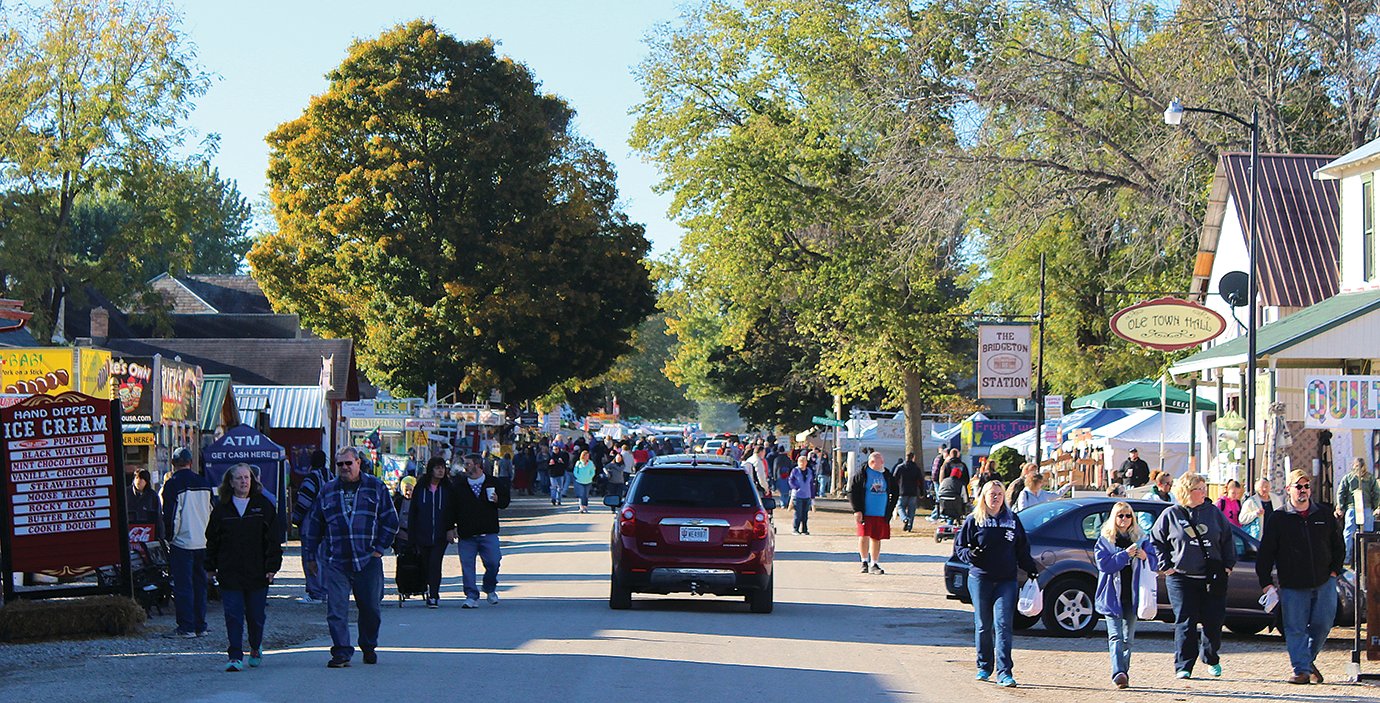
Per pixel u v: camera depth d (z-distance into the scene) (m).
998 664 13.48
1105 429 36.59
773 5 46.66
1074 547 17.84
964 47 40.25
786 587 23.72
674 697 11.98
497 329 63.09
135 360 23.69
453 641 15.72
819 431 69.31
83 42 50.12
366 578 13.59
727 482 19.23
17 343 28.06
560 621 17.92
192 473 16.98
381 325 63.00
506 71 64.56
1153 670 14.88
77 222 95.88
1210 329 27.86
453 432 51.97
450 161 62.66
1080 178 36.03
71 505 16.67
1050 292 43.69
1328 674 14.74
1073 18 35.53
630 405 141.00
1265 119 34.59
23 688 12.23
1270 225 31.02
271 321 67.69
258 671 13.25
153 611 19.20
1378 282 27.47
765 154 46.44
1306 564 13.96
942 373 49.69
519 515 46.41
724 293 49.75
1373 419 22.45
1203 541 13.98
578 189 66.38
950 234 37.97
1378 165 27.62
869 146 44.75
